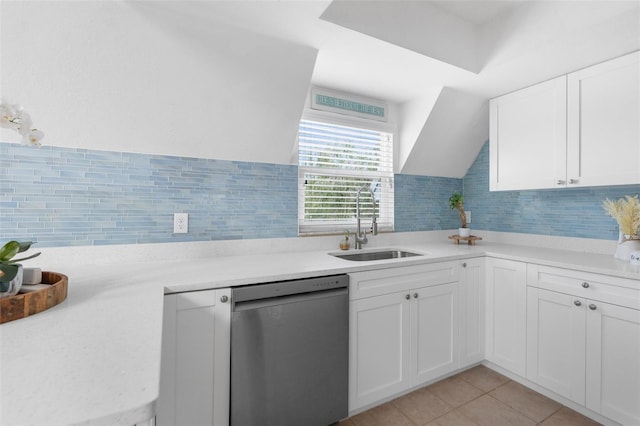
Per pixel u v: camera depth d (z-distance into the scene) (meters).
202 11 1.35
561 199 2.35
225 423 1.37
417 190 2.82
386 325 1.80
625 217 1.82
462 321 2.12
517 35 1.80
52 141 1.55
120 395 0.52
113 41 1.36
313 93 2.28
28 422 0.44
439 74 2.04
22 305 0.87
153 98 1.58
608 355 1.58
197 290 1.32
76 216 1.61
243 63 1.61
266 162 2.11
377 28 1.59
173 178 1.83
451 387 1.99
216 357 1.35
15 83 1.35
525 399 1.86
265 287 1.43
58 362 0.63
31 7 1.20
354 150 2.53
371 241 2.54
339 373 1.62
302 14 1.38
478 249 2.36
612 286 1.57
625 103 1.71
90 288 1.21
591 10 1.51
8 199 1.48
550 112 2.06
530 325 1.94
